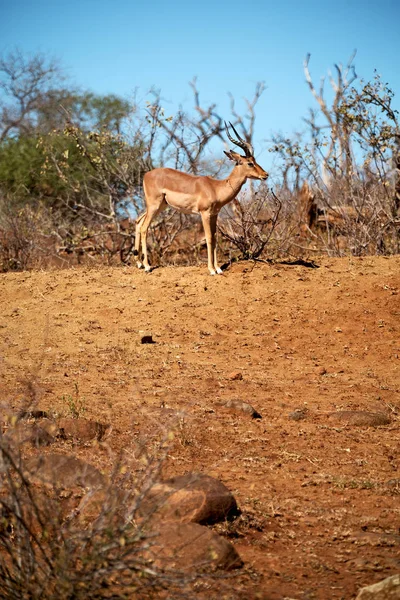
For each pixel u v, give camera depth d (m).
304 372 17.28
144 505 7.92
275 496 9.72
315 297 21.88
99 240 34.25
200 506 8.54
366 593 6.77
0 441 6.58
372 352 18.88
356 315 20.81
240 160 23.75
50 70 65.31
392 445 12.23
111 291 22.64
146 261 24.81
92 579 6.00
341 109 29.86
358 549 8.19
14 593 6.10
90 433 11.72
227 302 21.78
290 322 20.58
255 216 27.58
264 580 7.35
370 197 29.70
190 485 8.73
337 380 16.64
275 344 19.45
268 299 21.84
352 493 9.95
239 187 23.92
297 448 11.89
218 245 29.09
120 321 20.75
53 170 41.12
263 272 23.59
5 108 63.19
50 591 6.11
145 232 25.05
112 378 16.05
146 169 32.62
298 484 10.24
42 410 12.94
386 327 20.20
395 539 8.40
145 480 9.01
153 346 18.95
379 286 22.31
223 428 12.72
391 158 30.19
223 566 7.41
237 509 8.95
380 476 10.68
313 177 31.64
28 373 16.05
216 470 10.64
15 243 30.94
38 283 23.42
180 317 20.94
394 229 29.72
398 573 7.56
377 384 16.36
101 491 8.21
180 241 33.44
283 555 8.00
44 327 20.06
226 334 20.03
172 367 17.17
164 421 12.48
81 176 39.53
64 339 19.30
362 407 14.48
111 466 9.90
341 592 7.12
